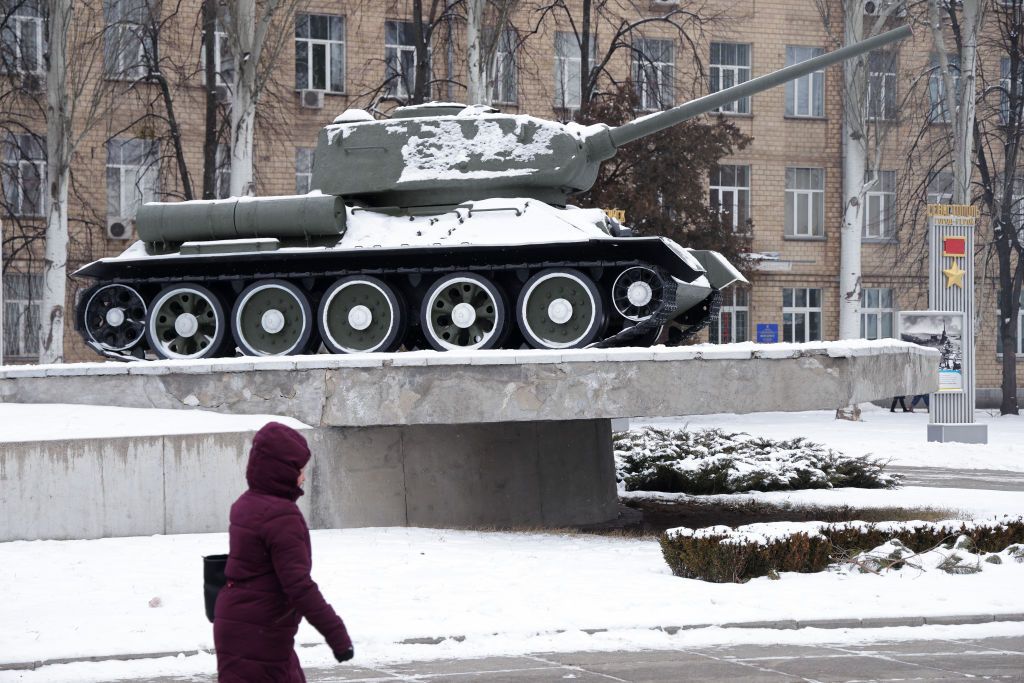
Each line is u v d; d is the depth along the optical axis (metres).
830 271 48.88
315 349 18.81
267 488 6.07
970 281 31.33
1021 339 51.12
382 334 17.77
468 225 17.38
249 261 18.00
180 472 15.12
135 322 18.81
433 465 16.67
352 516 15.88
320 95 42.78
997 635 10.14
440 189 18.39
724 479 22.55
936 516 18.38
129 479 14.98
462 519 16.86
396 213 18.44
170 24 39.66
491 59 31.41
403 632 9.78
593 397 14.98
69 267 40.09
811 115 48.62
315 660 9.23
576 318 16.94
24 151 38.88
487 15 35.62
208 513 15.19
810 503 20.86
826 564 12.76
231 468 15.24
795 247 48.50
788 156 48.25
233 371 16.08
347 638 5.88
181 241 18.41
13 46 38.78
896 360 16.34
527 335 17.05
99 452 14.93
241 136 28.73
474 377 15.23
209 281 18.50
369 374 15.59
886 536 13.43
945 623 10.52
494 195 18.45
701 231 38.28
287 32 30.38
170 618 10.24
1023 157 48.75
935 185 49.88
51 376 16.75
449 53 42.97
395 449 16.36
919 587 11.75
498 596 11.11
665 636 9.96
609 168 38.38
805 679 8.60
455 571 12.38
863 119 43.19
